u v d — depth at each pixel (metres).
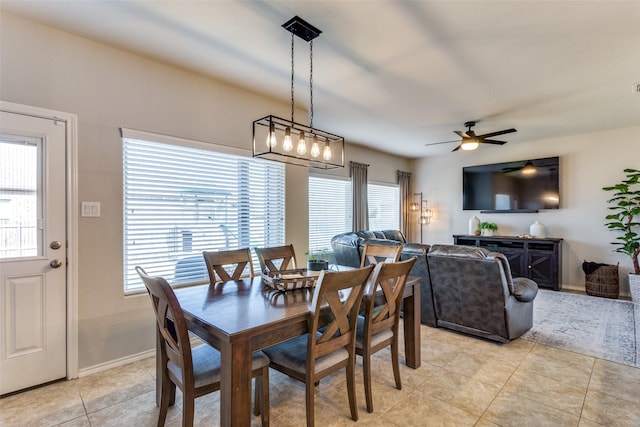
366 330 2.02
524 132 5.21
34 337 2.30
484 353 2.86
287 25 2.30
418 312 2.62
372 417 1.95
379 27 2.34
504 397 2.17
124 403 2.12
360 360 2.78
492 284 2.92
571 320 3.73
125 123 2.69
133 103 2.73
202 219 3.22
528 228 5.90
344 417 1.95
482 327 3.08
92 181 2.54
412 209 7.56
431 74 3.11
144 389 2.30
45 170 2.34
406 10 2.15
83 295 2.49
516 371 2.53
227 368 1.46
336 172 5.87
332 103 3.90
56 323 2.38
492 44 2.57
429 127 4.95
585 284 5.02
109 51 2.62
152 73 2.84
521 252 5.48
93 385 2.34
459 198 6.88
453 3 2.08
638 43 2.53
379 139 5.77
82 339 2.49
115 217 2.64
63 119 2.41
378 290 2.24
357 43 2.56
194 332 1.72
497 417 1.95
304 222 4.14
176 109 2.98
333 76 3.17
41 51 2.32
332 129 5.08
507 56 2.76
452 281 3.19
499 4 2.08
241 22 2.29
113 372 2.54
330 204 5.87
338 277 1.67
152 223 2.88
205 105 3.18
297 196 4.07
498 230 6.25
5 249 2.21
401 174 7.29
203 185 3.23
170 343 1.67
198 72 3.08
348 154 6.13
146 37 2.49
